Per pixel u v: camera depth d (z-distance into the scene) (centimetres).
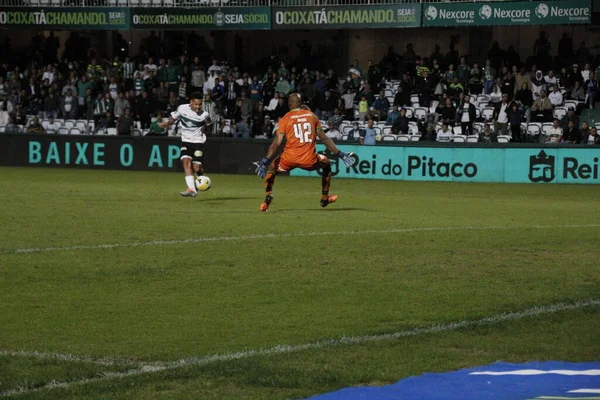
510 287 1302
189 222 1992
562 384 835
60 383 844
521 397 796
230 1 4850
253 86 4597
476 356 937
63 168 4241
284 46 5231
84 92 4834
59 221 2003
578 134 3891
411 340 995
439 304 1188
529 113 4291
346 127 4359
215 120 4356
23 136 4319
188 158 2612
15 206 2342
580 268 1455
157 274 1378
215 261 1490
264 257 1530
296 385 830
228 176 3891
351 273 1397
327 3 4769
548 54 4691
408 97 4469
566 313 1133
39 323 1077
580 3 4312
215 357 925
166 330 1046
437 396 798
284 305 1178
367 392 811
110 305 1173
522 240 1759
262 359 913
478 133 4141
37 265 1444
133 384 830
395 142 3825
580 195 3050
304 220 2050
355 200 2680
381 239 1747
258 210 2278
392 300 1210
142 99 4619
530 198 2892
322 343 982
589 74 4462
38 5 4988
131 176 3762
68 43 5266
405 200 2719
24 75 5038
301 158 2203
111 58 5453
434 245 1680
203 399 790
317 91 4628
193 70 4812
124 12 4909
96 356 936
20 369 884
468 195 3000
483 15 4438
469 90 4531
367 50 5225
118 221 2006
